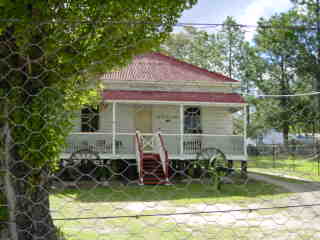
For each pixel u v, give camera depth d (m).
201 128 19.78
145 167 15.79
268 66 33.84
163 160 15.35
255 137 28.78
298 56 30.61
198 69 20.92
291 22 30.72
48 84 4.75
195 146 17.25
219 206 9.34
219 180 12.75
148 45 5.32
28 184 4.73
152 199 10.43
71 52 4.83
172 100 17.11
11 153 4.60
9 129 4.56
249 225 7.08
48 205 5.01
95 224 6.56
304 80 30.61
